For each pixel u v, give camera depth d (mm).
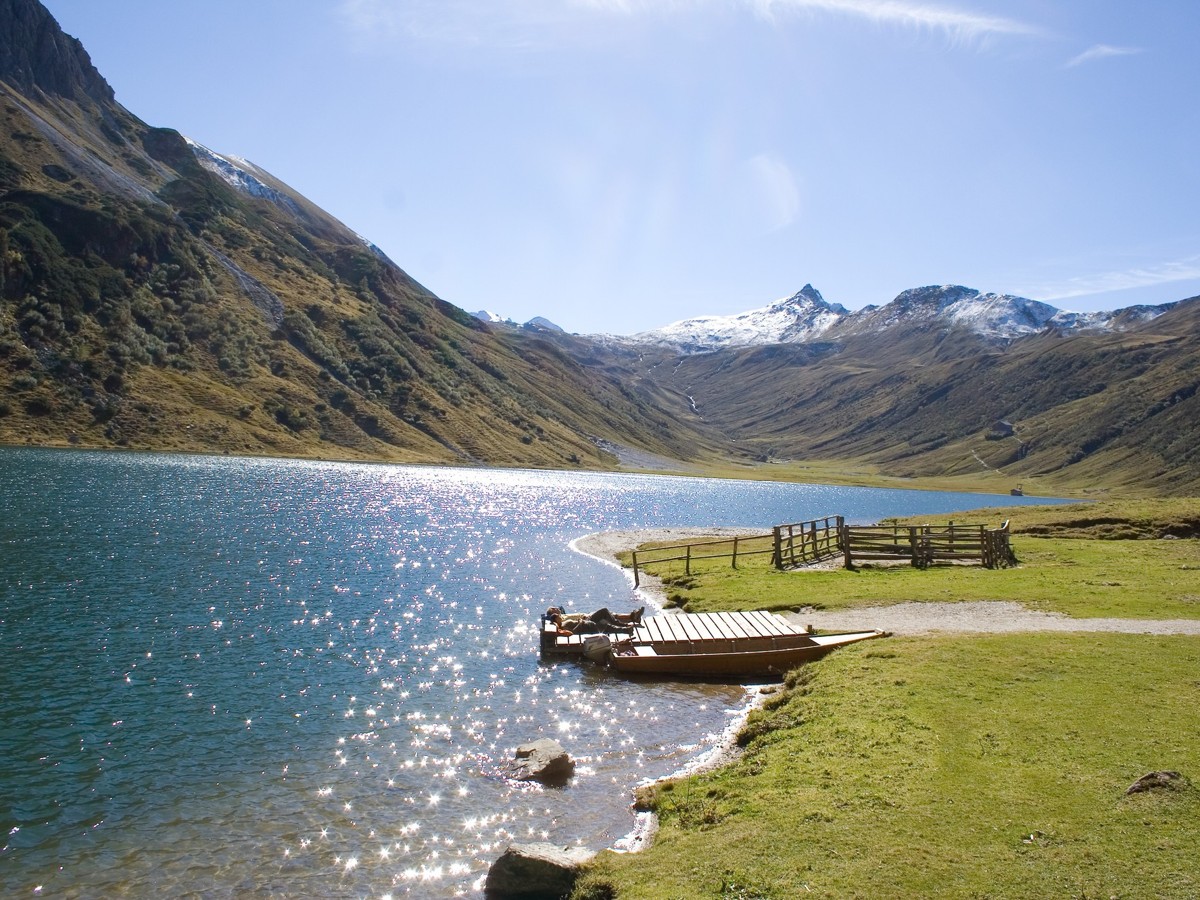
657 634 31344
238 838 16391
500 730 23141
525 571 55094
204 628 33750
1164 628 27125
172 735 22062
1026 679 20875
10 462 106500
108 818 17156
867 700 20188
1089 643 24562
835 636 29344
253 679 27328
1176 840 12008
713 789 16922
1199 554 45438
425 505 103438
